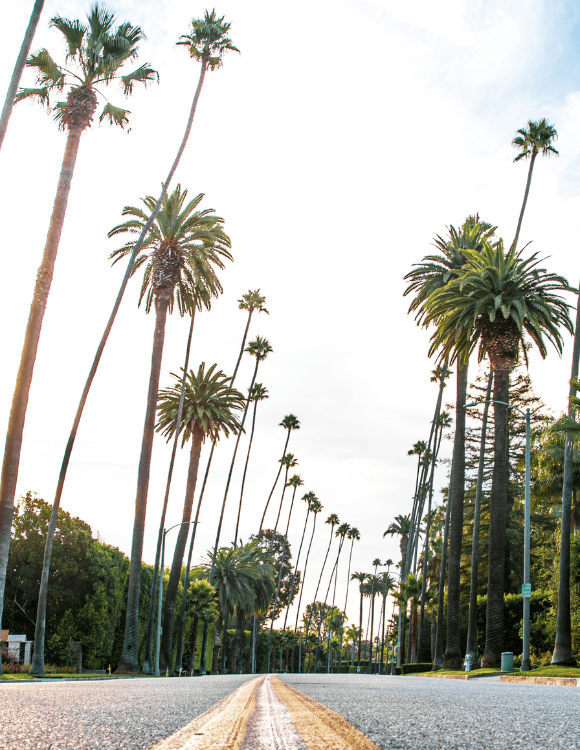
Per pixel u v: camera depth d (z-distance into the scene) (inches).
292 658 5142.7
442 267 1558.8
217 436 2012.8
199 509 2239.2
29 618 1809.8
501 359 1244.5
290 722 112.0
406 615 4119.1
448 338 1360.7
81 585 1876.2
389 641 4921.3
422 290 1547.7
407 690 294.0
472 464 2448.3
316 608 6643.7
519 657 1529.3
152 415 1401.3
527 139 1637.6
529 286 1240.8
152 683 441.7
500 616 1170.0
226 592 2511.1
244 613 2822.3
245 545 2694.4
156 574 1612.9
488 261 1262.3
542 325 1250.0
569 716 132.7
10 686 353.7
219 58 1347.2
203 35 1325.0
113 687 328.8
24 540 1822.1
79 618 1801.2
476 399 2487.7
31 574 1812.3
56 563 1812.3
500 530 1193.4
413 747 79.4
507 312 1163.3
